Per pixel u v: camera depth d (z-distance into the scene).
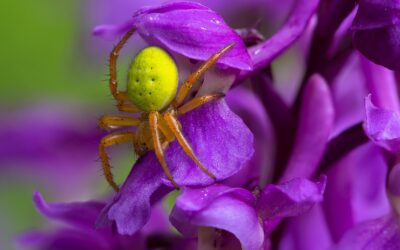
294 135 0.11
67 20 0.18
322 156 0.11
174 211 0.10
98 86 0.17
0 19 0.18
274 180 0.11
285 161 0.11
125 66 0.16
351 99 0.12
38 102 0.17
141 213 0.10
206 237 0.10
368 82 0.11
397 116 0.10
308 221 0.12
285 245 0.12
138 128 0.10
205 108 0.10
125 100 0.11
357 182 0.12
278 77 0.14
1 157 0.16
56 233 0.12
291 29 0.10
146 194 0.10
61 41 0.18
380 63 0.10
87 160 0.16
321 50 0.11
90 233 0.12
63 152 0.16
